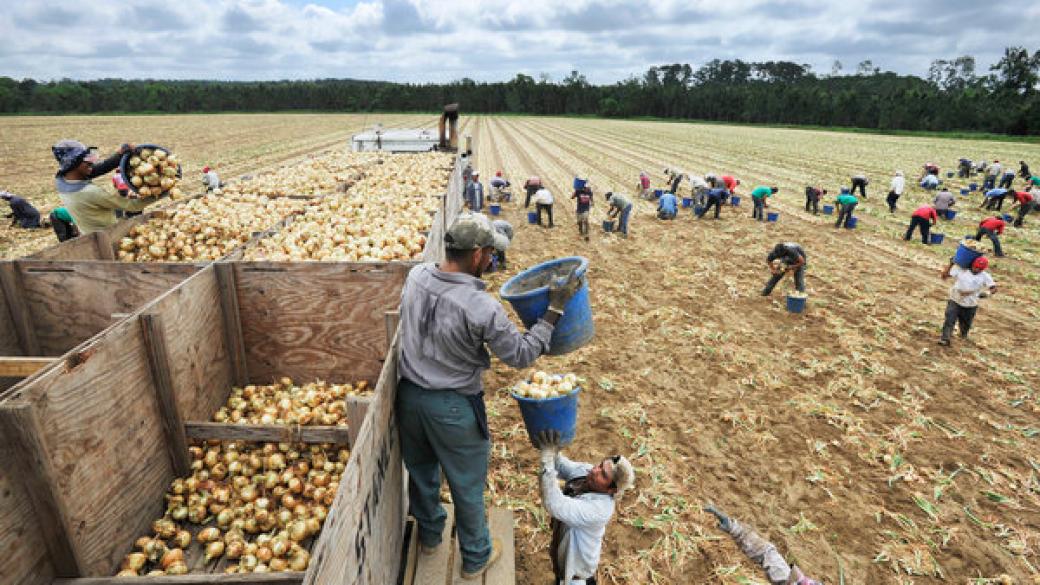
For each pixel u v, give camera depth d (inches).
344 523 81.6
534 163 1245.1
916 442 245.4
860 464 230.2
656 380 297.3
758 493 211.9
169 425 140.0
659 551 183.2
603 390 285.4
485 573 141.3
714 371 308.0
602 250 559.5
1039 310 411.5
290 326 186.7
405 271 181.2
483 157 1333.7
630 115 4060.0
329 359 191.6
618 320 378.3
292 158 1218.6
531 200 816.9
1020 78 3208.7
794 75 7150.6
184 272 176.9
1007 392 290.5
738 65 7249.0
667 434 248.1
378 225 277.1
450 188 460.8
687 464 227.3
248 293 181.5
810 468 225.6
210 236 240.8
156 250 223.5
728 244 589.3
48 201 701.3
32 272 176.4
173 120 2797.7
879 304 418.6
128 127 2228.1
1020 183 1066.1
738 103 3752.5
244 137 1797.5
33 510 98.9
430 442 121.7
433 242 253.8
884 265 521.7
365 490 95.2
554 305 125.2
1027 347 346.9
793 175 1133.7
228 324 180.4
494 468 219.8
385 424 113.6
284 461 148.8
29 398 94.4
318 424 161.5
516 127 2578.7
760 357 324.2
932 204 803.4
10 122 2481.5
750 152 1608.0
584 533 139.4
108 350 116.6
